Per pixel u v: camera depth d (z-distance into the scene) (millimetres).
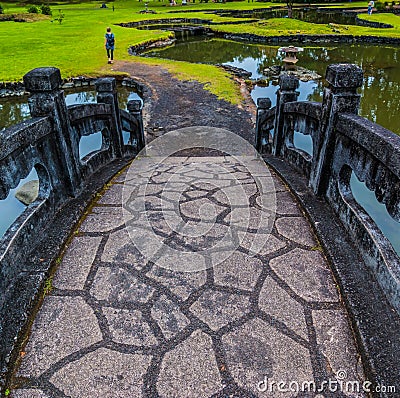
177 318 2051
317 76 14250
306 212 3055
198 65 15766
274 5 42188
